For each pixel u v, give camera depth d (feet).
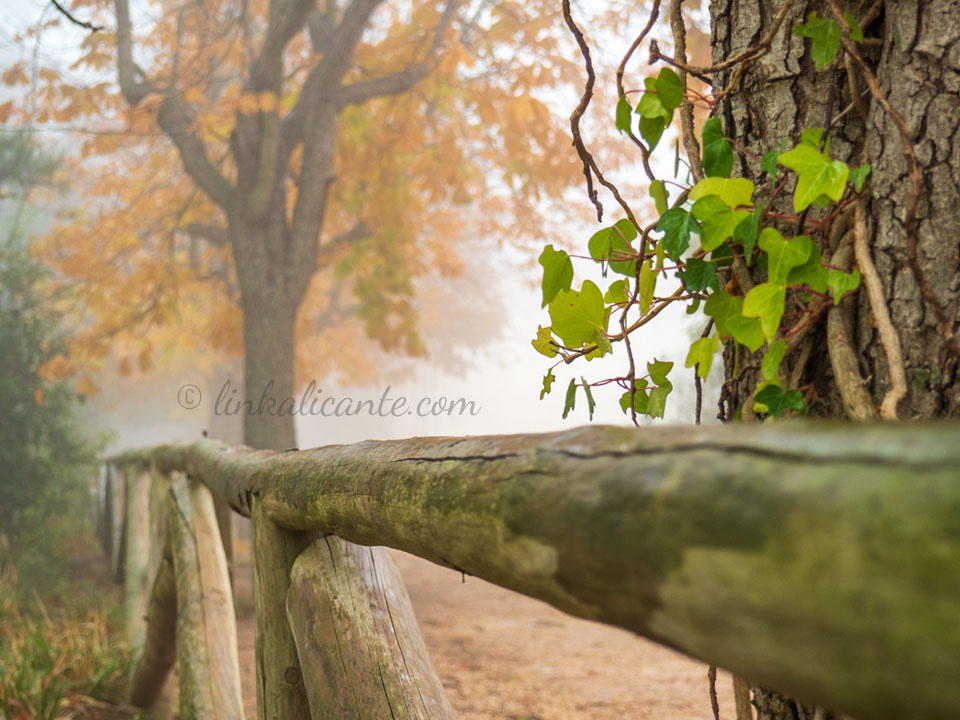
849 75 3.66
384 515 2.97
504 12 28.96
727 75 4.43
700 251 3.99
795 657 1.19
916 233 3.20
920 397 3.32
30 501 28.68
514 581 2.00
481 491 2.10
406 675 4.20
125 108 30.48
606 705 11.75
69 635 15.01
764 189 4.16
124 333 36.83
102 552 31.40
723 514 1.29
